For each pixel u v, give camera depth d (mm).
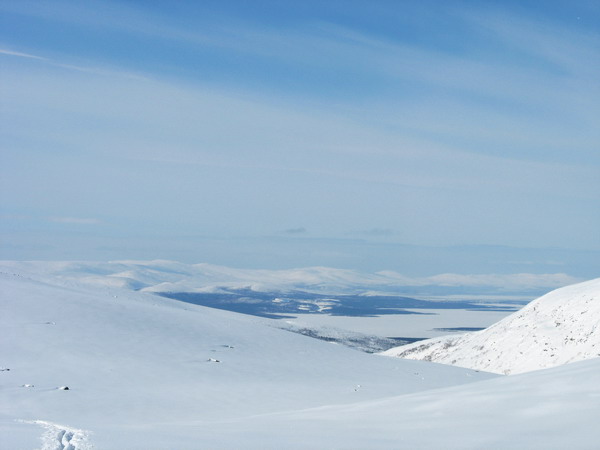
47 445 12414
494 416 13508
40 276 75938
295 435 13906
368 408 17391
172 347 40219
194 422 19125
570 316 69562
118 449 12281
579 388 14289
